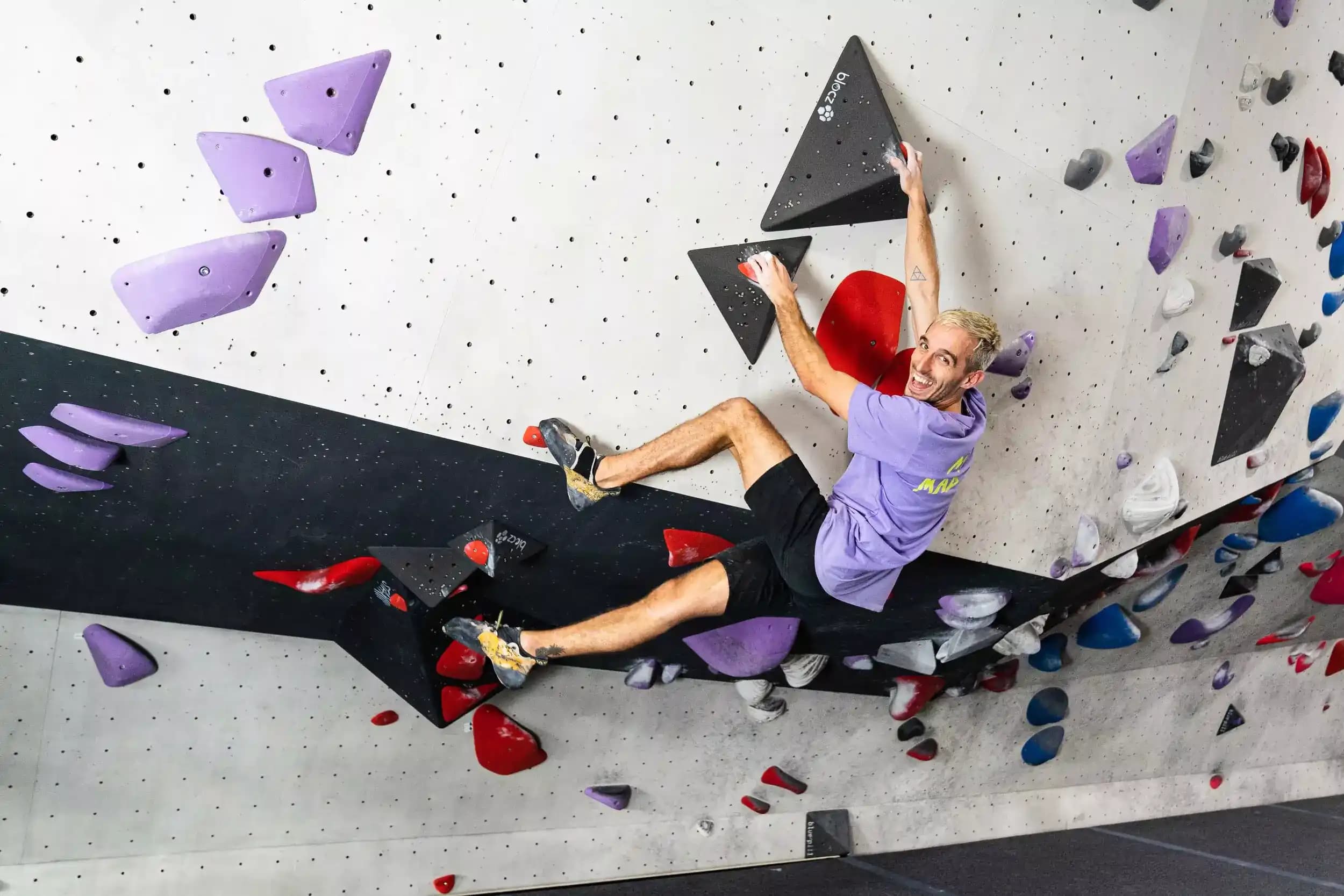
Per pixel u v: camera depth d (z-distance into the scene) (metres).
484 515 2.15
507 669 2.31
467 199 1.83
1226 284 2.59
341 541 2.14
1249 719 4.17
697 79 1.87
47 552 2.08
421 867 2.77
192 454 1.93
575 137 1.84
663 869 3.05
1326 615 3.95
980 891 2.81
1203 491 2.85
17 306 1.71
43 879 2.47
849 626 2.60
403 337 1.90
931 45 1.99
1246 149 2.45
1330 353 2.99
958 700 3.29
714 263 2.01
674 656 2.61
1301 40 2.43
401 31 1.69
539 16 1.75
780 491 2.02
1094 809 3.90
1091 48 2.13
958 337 1.84
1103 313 2.40
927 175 2.09
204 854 2.58
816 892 2.80
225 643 2.38
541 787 2.83
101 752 2.41
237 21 1.61
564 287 1.95
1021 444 2.46
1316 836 3.64
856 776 3.30
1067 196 2.24
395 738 2.61
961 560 2.51
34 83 1.58
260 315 1.81
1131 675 3.66
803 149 1.97
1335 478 3.24
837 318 2.15
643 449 2.06
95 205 1.67
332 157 1.73
